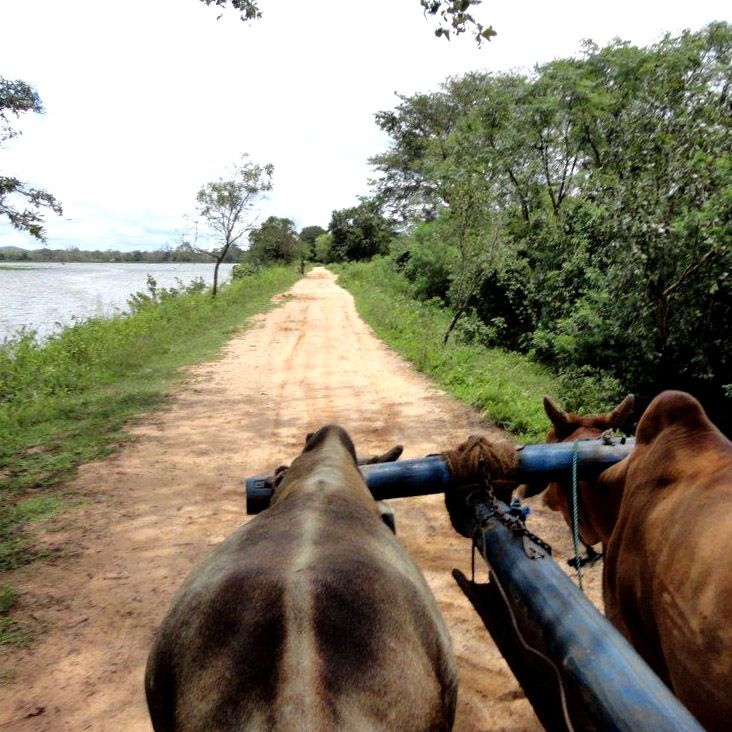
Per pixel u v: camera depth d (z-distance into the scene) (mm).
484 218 16859
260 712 1507
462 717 3627
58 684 3953
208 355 15914
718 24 17641
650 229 12320
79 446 8641
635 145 13508
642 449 2797
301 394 11758
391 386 12406
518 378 13617
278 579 1797
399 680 1665
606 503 3076
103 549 5680
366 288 36875
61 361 13547
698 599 2064
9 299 46125
